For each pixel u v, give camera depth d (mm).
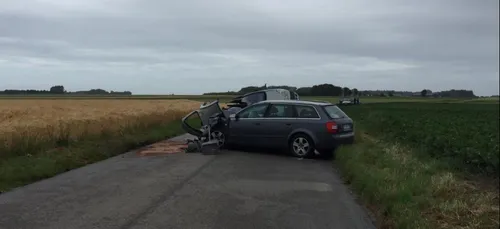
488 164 14852
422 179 9328
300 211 7254
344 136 13461
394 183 8430
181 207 7254
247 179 9797
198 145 14438
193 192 8359
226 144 14859
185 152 14336
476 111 63125
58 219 6461
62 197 7820
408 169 10578
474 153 15633
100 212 6867
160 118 25156
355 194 8617
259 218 6766
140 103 48500
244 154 13961
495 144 17969
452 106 85375
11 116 23547
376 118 36281
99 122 18484
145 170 10742
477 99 154000
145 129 20984
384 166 10727
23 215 6652
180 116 30656
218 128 14859
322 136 13203
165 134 20547
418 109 66500
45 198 7738
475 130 25203
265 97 22203
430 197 8258
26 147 12375
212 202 7641
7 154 11734
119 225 6219
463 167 14977
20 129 14141
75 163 11438
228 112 16797
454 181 10281
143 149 15242
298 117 13633
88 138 15570
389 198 7469
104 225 6207
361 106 79938
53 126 15266
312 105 13633
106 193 8164
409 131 23422
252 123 14164
